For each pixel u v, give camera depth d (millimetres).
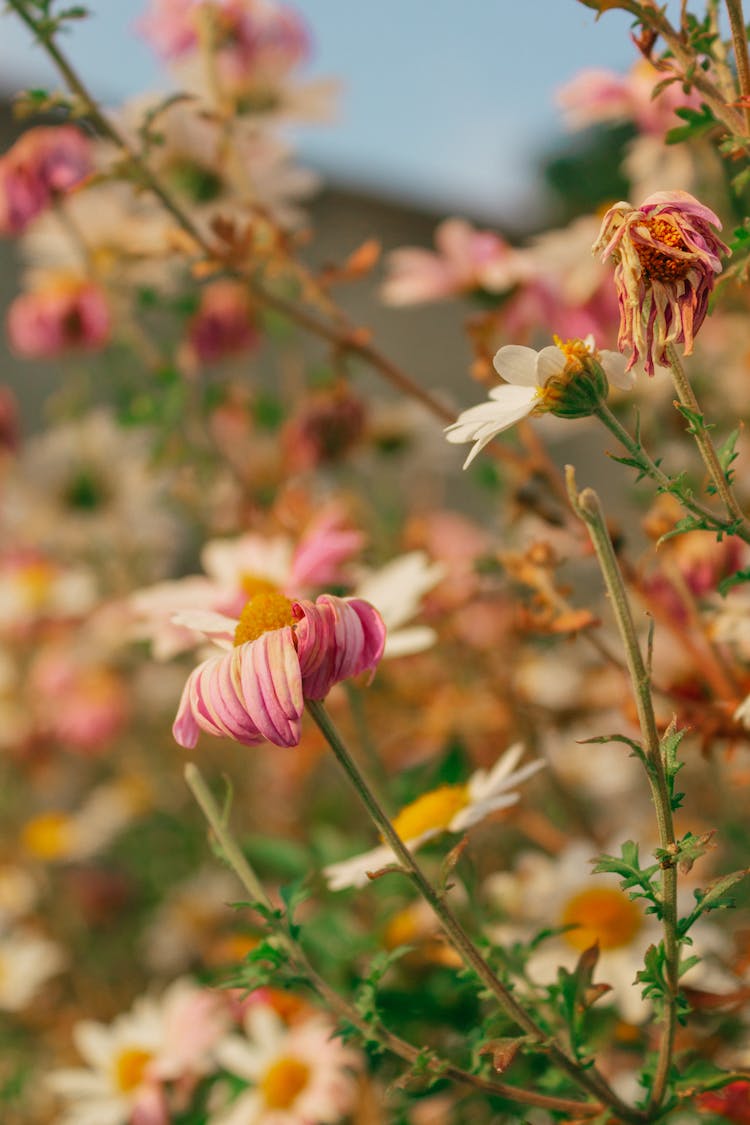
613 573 402
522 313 714
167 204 614
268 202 805
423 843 521
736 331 708
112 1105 673
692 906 581
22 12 575
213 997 692
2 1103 911
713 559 544
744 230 442
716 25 474
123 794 1223
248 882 458
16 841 1194
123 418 875
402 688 790
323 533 588
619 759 913
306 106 796
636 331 406
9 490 1135
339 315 662
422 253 737
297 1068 609
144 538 1142
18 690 1228
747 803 738
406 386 671
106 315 977
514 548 756
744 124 460
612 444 952
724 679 535
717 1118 503
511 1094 444
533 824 724
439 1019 578
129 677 1203
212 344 903
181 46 769
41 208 790
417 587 586
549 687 820
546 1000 483
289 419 936
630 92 599
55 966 1060
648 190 601
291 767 1019
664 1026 430
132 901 1197
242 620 451
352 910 703
